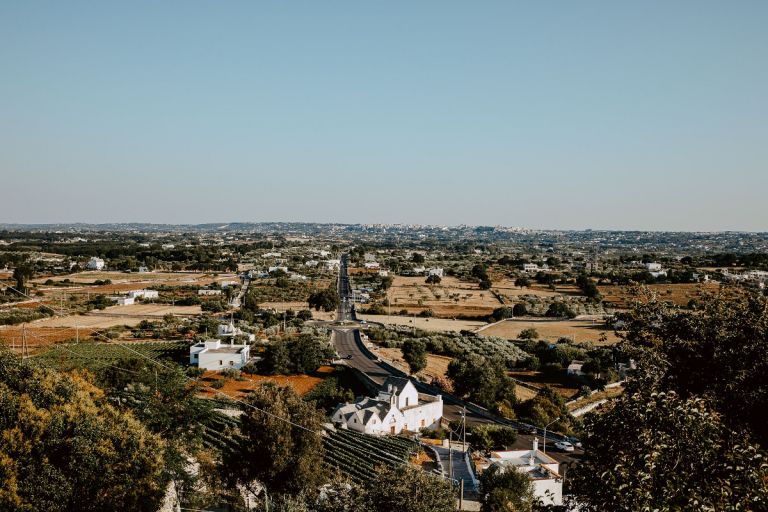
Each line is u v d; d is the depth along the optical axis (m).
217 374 103.06
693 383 22.55
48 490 27.77
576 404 98.81
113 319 155.38
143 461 32.97
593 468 18.06
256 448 42.81
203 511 40.72
